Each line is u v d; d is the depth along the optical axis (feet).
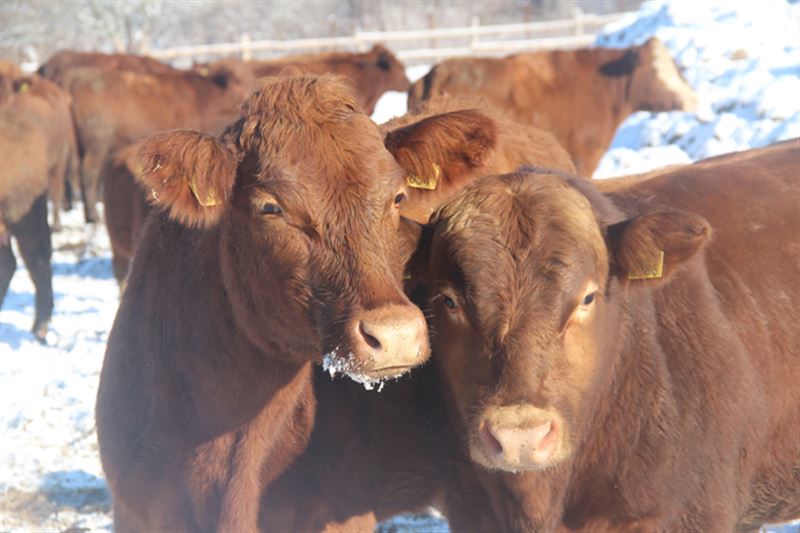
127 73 107.24
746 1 95.35
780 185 27.89
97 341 59.16
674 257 21.74
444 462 25.18
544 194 21.66
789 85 74.43
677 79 80.94
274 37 281.33
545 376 20.18
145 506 22.94
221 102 111.34
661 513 22.90
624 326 22.93
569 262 20.68
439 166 22.93
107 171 67.00
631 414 22.90
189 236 22.93
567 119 81.00
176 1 253.65
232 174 20.84
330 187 20.04
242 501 22.71
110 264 85.35
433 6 288.51
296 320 20.51
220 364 22.09
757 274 26.00
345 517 24.63
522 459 19.65
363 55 121.70
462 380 21.06
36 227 63.82
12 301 71.67
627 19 106.83
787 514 27.04
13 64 76.89
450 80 80.69
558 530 23.40
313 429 23.91
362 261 19.80
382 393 24.99
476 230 21.24
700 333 23.86
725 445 23.50
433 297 22.07
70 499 37.76
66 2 240.94
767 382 25.27
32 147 64.90
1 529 35.12
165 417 22.67
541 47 169.37
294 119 20.72
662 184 27.20
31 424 45.44
